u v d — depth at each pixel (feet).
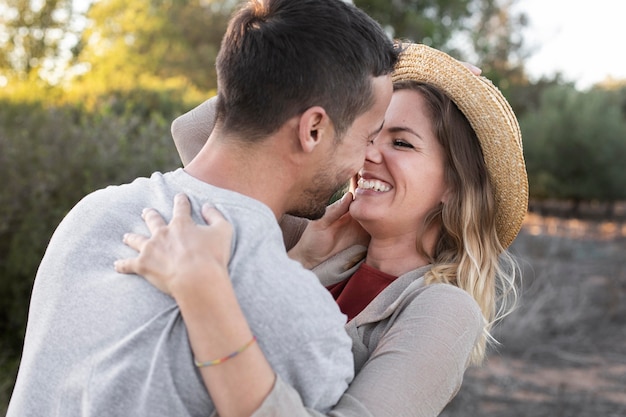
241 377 4.25
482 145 6.79
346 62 4.91
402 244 6.83
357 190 6.84
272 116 4.83
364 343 6.06
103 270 4.70
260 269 4.50
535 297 30.78
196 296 4.26
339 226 7.18
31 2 51.90
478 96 6.61
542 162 68.08
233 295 4.34
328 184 5.14
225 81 4.93
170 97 37.86
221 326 4.25
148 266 4.45
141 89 37.42
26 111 25.23
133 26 77.66
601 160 66.33
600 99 70.64
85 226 4.90
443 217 6.73
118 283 4.57
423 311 5.70
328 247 7.16
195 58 79.30
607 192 66.85
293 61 4.80
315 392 4.50
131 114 32.78
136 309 4.47
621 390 22.93
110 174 19.76
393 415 5.08
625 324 29.94
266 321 4.42
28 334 4.91
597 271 38.63
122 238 4.78
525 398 21.63
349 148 5.10
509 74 71.67
